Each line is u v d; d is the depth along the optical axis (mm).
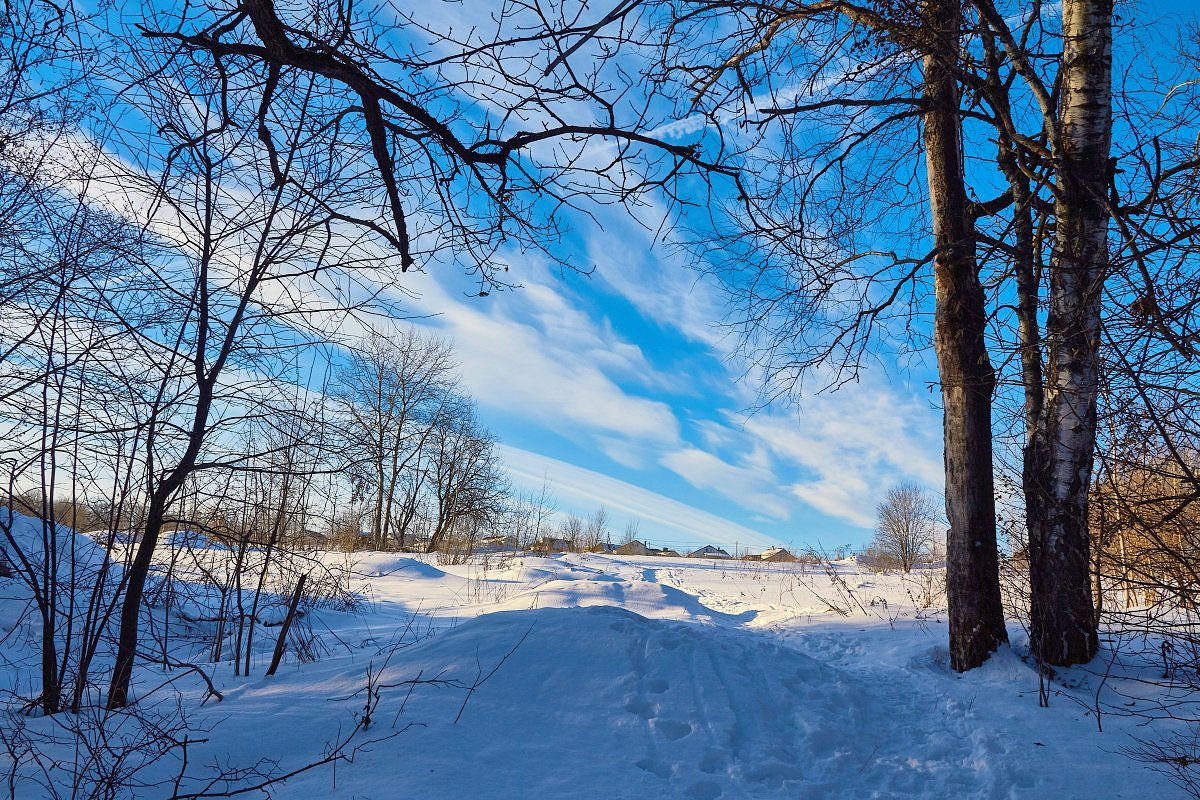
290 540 7793
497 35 3156
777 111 4664
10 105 5277
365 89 3123
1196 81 6523
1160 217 4246
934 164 8016
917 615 10391
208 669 7156
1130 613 5293
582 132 3379
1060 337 4934
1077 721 5977
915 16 4957
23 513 6480
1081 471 7133
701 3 4188
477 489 34125
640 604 13125
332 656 7867
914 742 5801
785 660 6828
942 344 7965
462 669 5992
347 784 4238
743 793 4672
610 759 4863
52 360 5566
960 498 7754
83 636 5586
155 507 5773
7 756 4383
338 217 3586
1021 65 7285
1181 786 4766
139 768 4117
